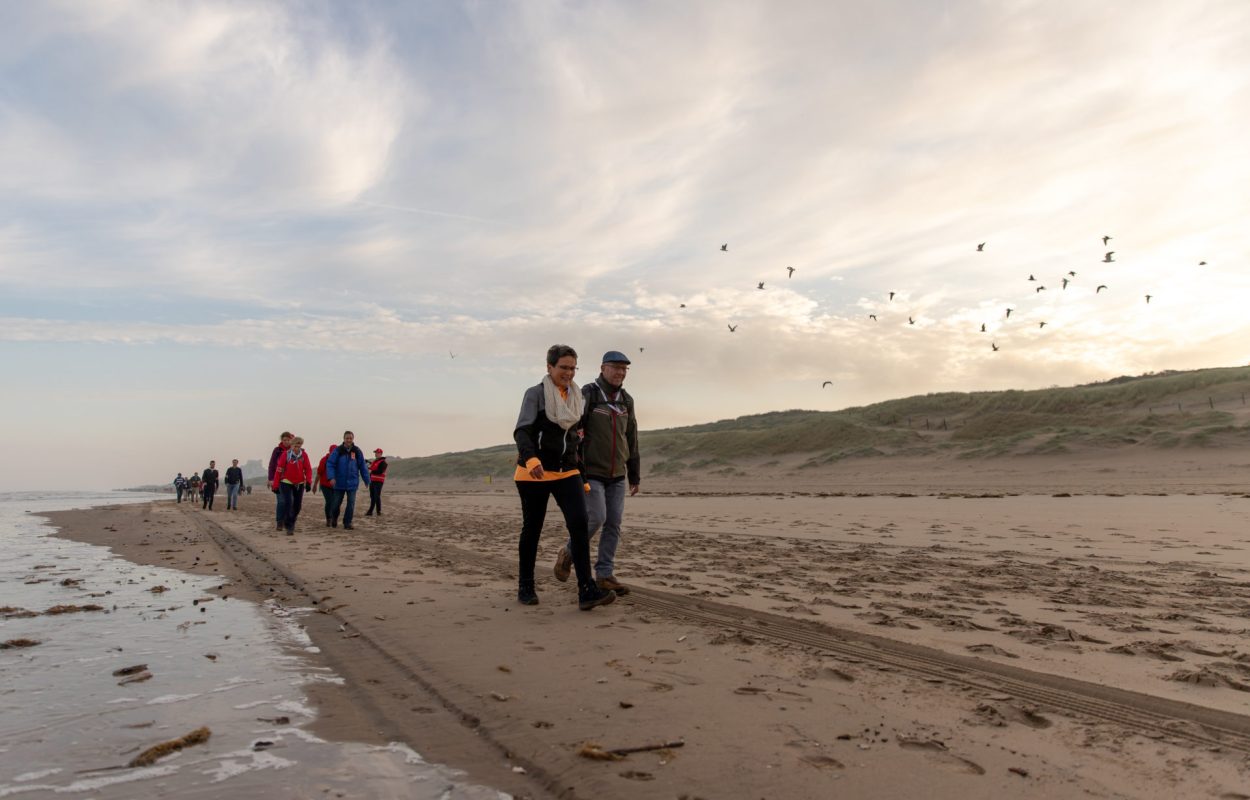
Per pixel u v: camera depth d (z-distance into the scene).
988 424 38.88
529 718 2.66
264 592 5.82
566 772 2.18
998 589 5.34
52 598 5.62
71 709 2.81
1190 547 7.66
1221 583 5.54
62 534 13.55
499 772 2.21
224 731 2.56
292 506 11.86
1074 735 2.47
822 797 2.00
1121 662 3.34
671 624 4.29
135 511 24.78
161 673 3.34
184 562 8.16
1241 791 2.02
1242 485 17.52
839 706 2.77
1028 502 14.20
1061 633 3.87
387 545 9.64
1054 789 2.04
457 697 2.92
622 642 3.84
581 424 5.09
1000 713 2.70
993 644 3.68
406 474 81.38
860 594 5.18
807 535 9.85
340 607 4.97
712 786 2.07
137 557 8.85
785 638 3.90
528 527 4.98
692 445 50.34
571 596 5.36
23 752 2.36
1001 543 8.45
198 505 31.22
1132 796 1.99
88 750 2.38
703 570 6.56
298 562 7.70
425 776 2.17
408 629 4.21
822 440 43.06
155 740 2.47
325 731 2.57
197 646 3.89
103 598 5.60
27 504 37.12
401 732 2.56
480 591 5.61
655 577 6.18
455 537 10.66
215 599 5.50
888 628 4.06
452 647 3.76
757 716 2.66
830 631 4.01
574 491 4.81
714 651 3.64
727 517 13.73
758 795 2.01
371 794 2.04
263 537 11.43
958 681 3.09
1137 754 2.30
